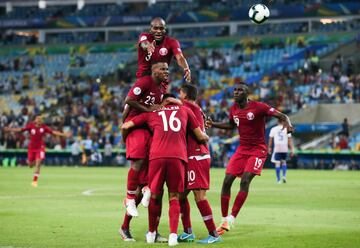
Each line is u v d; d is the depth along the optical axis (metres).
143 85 29.09
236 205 32.69
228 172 33.66
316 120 121.88
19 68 165.00
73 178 79.31
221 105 127.31
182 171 28.08
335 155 106.62
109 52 165.12
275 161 71.19
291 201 48.06
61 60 165.75
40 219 36.59
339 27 152.75
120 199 50.16
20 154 122.94
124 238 29.33
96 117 135.62
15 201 48.34
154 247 27.02
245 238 29.52
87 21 173.50
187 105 31.22
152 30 30.62
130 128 29.73
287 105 125.50
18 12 182.00
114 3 179.25
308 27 160.25
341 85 128.00
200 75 146.75
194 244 27.92
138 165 29.47
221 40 156.50
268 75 140.75
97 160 119.44
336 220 36.19
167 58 31.14
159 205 28.48
